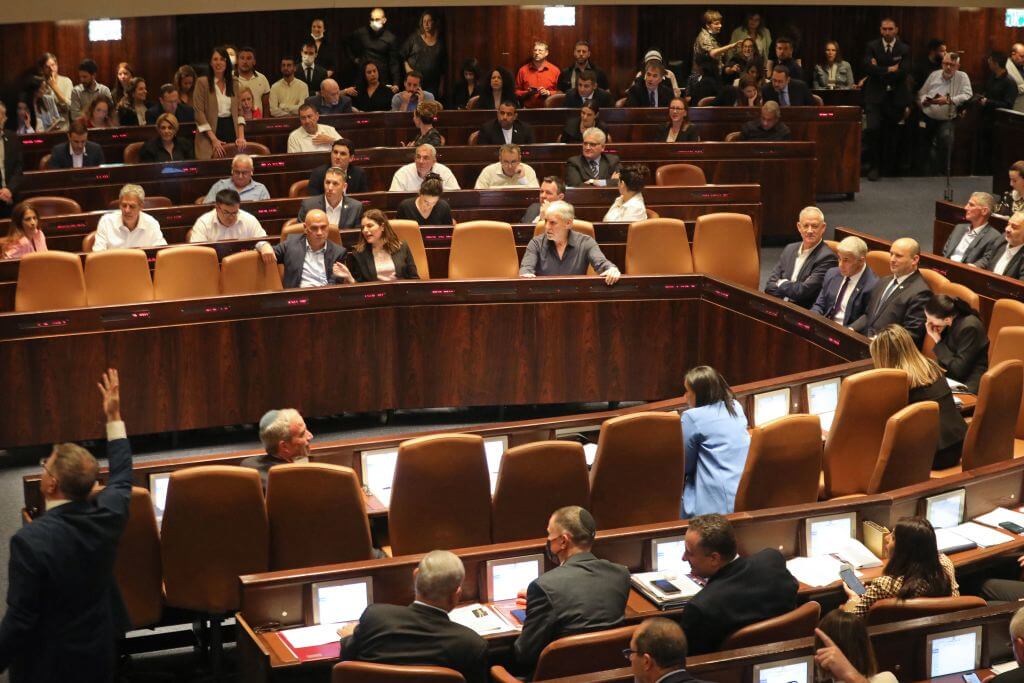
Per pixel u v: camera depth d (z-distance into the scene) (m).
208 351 8.15
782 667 4.27
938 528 5.73
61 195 11.27
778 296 8.98
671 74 15.46
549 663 4.27
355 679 4.07
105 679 4.63
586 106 13.47
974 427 6.41
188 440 8.38
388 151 12.43
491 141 13.18
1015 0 15.84
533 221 10.27
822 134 14.17
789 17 17.44
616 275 8.73
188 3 13.19
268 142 13.54
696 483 6.15
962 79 15.57
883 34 15.76
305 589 4.79
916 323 8.22
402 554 5.57
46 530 4.43
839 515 5.45
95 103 13.45
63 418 7.90
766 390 6.85
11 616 4.38
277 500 5.25
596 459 5.74
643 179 10.29
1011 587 5.47
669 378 8.92
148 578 5.27
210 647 5.65
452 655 4.30
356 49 15.88
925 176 16.28
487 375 8.77
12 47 14.79
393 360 8.62
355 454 5.94
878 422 6.30
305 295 8.31
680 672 3.88
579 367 8.84
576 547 4.75
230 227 9.52
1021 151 14.23
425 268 9.52
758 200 11.26
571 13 16.78
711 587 4.61
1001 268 9.16
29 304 8.43
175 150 12.37
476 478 5.52
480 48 16.83
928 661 4.56
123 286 8.68
